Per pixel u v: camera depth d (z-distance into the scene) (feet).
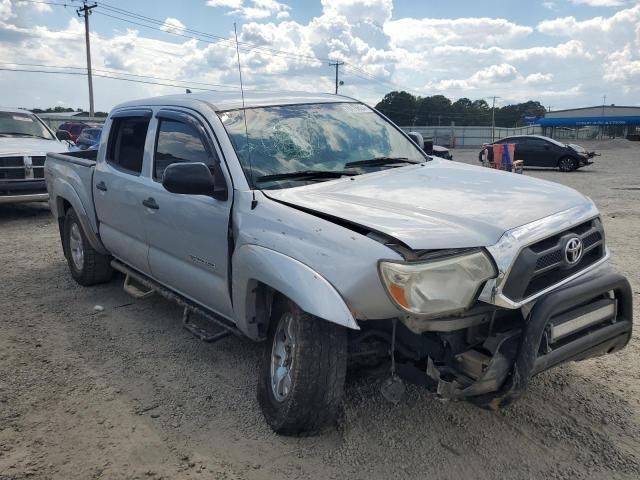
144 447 11.05
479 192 11.55
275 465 10.44
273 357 11.66
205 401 12.74
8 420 12.02
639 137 212.64
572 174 71.92
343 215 10.28
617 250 25.55
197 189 11.81
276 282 10.50
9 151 34.27
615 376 13.50
